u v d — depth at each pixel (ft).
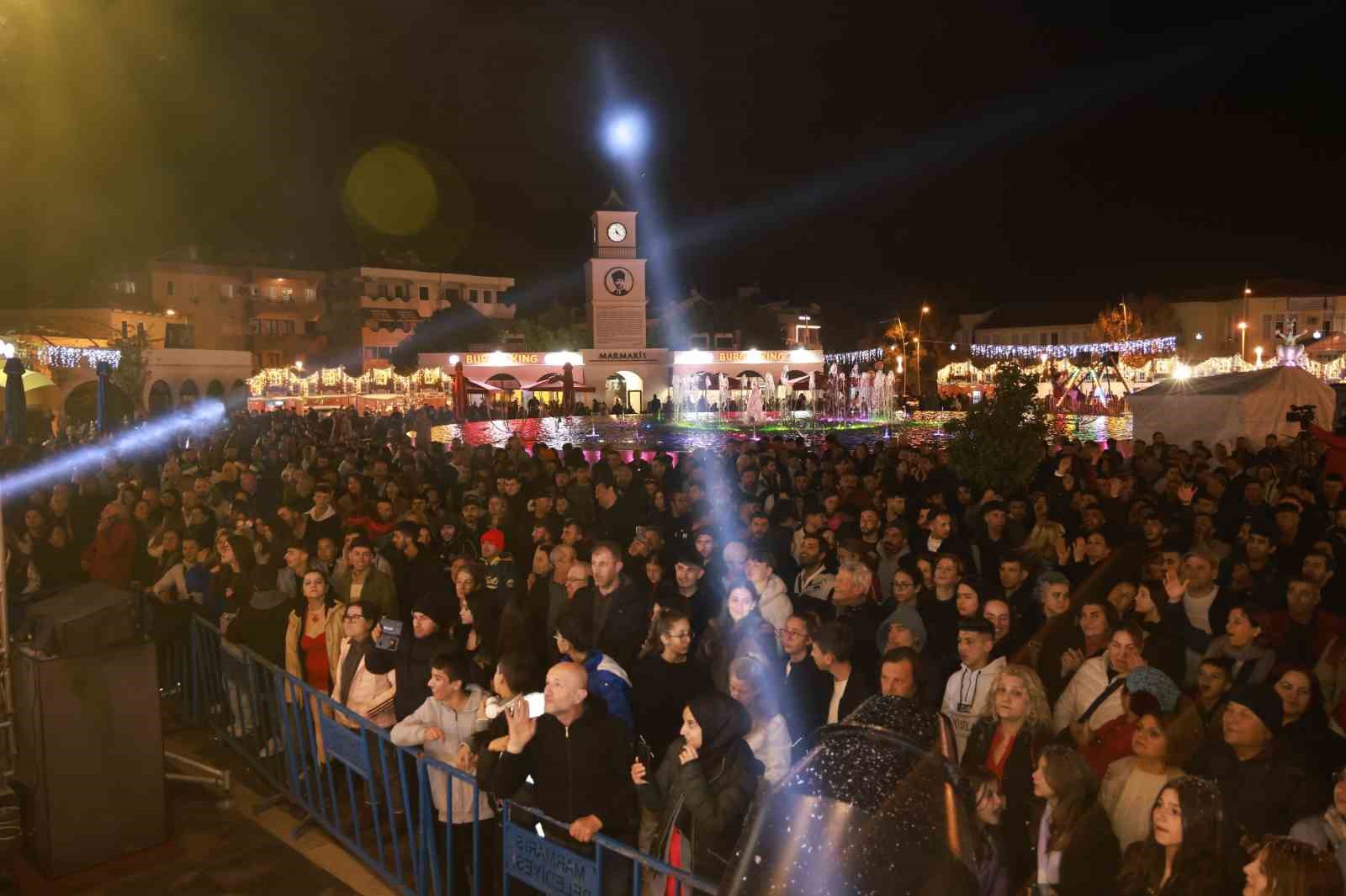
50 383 79.10
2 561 17.62
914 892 5.49
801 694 17.56
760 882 5.74
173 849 17.94
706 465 41.60
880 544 26.45
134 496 34.99
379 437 87.56
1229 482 34.65
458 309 214.48
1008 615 18.06
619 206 167.02
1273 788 12.80
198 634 24.49
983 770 11.51
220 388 141.90
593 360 163.32
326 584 21.75
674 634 16.90
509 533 31.40
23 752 17.56
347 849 17.97
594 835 12.44
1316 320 215.10
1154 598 20.71
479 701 16.55
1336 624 19.48
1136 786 12.60
